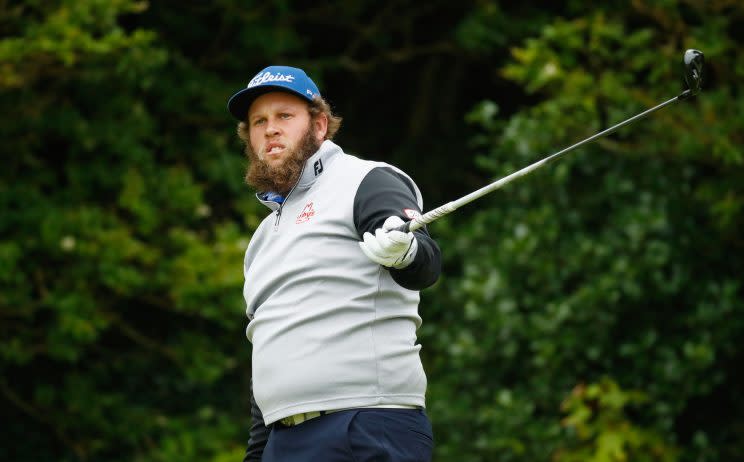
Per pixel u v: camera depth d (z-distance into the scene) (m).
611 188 28.19
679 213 28.14
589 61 29.88
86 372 32.22
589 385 27.94
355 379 10.85
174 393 32.75
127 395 32.31
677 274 27.06
